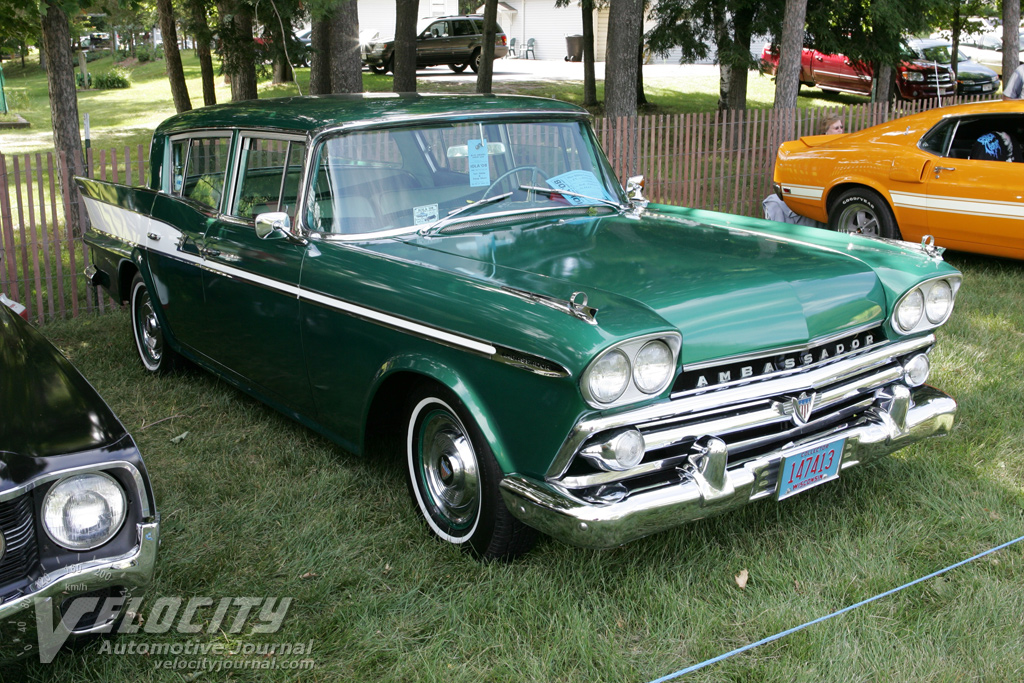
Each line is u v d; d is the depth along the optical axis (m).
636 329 2.62
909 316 3.41
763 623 2.84
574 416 2.67
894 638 2.76
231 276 4.17
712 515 2.90
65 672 2.64
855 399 3.38
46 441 2.39
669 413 2.76
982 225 7.12
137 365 5.55
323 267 3.59
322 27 11.52
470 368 2.98
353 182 3.72
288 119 3.89
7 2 6.80
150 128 18.36
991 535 3.40
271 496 3.75
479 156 3.96
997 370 5.09
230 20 11.09
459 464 3.19
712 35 15.77
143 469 2.46
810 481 3.13
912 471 3.91
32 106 24.06
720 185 9.51
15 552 2.26
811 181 8.40
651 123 8.82
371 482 3.86
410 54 12.19
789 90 10.21
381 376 3.35
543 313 2.74
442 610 2.92
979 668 2.62
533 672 2.60
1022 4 20.34
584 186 4.26
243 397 4.97
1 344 2.93
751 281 3.10
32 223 6.50
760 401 2.99
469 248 3.48
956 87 17.72
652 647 2.75
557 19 35.47
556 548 3.26
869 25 15.22
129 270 5.40
